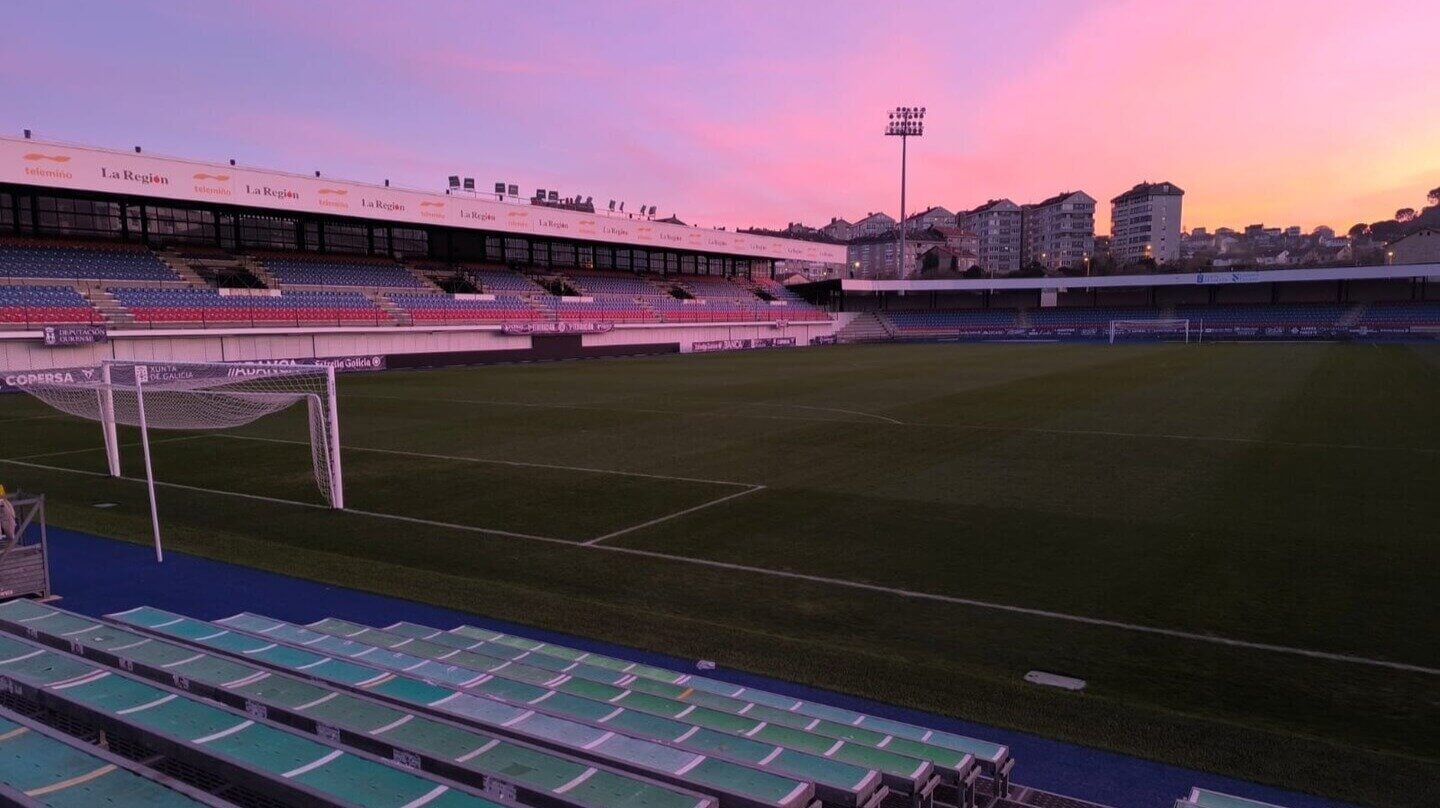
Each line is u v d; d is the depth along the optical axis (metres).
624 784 3.44
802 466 15.26
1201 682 6.38
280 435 19.83
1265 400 24.28
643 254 66.00
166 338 34.81
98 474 15.22
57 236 36.34
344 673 5.38
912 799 3.80
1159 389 27.73
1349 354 44.09
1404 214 170.25
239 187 36.03
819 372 37.56
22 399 28.44
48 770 3.29
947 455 16.14
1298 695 6.14
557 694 5.04
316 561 9.57
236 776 3.37
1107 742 5.27
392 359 42.50
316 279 43.09
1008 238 163.38
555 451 17.19
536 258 58.12
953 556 9.73
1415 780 4.76
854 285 72.88
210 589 8.62
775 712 5.20
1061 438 17.95
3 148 29.48
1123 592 8.45
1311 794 4.65
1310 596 8.23
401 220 42.47
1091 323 71.12
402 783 3.29
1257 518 11.20
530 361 48.38
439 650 6.54
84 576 9.05
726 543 10.41
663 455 16.59
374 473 15.07
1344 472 14.06
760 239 66.31
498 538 10.76
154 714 4.01
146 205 39.00
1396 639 7.15
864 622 7.74
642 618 7.67
